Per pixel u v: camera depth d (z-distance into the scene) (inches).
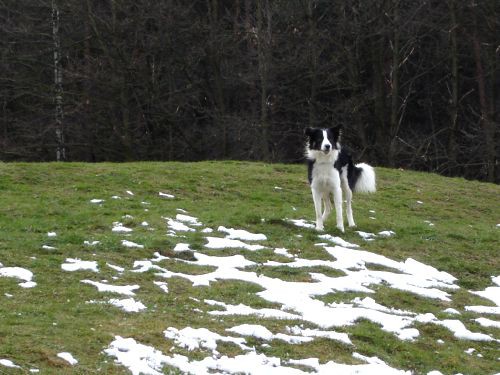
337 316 376.2
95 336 303.3
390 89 1501.0
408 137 1488.7
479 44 1422.2
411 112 1603.1
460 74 1524.4
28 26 1320.1
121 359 284.4
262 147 1375.5
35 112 1413.6
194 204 633.6
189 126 1480.1
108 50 1312.7
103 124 1353.3
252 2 1471.5
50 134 1343.5
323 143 541.0
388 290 439.8
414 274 488.4
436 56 1494.8
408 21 1339.8
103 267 414.9
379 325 374.6
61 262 419.2
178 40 1369.3
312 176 557.3
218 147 1425.9
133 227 527.2
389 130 1433.3
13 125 1414.9
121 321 329.7
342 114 1384.1
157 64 1412.4
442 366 337.7
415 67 1537.9
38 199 600.7
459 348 363.9
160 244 477.4
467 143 1530.5
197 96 1466.5
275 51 1380.4
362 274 462.6
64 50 1330.0
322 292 418.6
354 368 309.4
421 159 1451.8
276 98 1422.2
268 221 573.3
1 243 446.3
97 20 1314.0
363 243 545.0
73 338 298.4
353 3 1403.8
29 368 263.7
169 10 1337.4
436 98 1571.1
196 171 776.9
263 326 346.0
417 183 845.2
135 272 415.2
